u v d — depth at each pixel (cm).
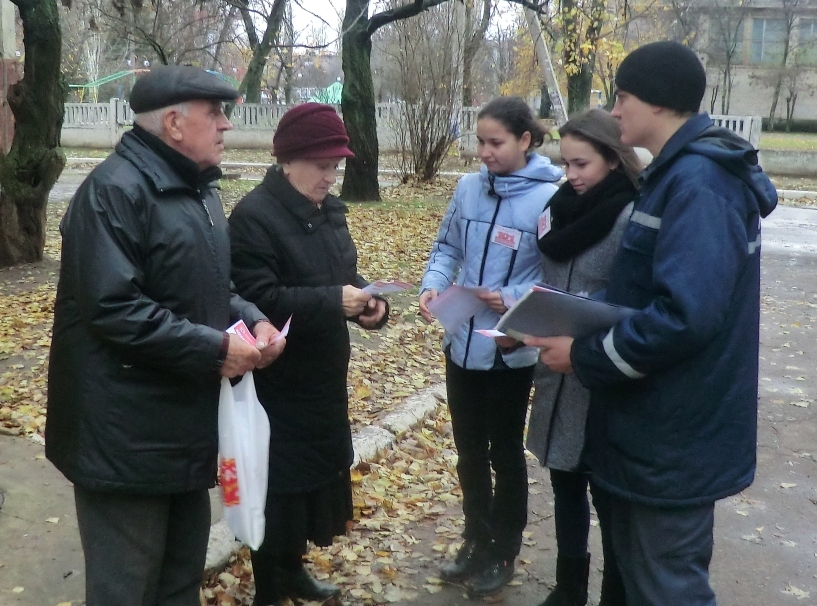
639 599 236
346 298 280
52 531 360
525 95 2956
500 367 321
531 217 318
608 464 236
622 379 222
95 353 226
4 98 934
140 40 1638
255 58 1619
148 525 241
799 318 842
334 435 300
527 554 382
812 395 612
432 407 557
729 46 4025
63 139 2875
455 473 470
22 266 888
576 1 1625
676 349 211
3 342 630
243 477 243
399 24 1753
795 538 401
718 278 208
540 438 298
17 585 320
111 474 228
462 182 344
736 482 225
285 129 283
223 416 244
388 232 1224
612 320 229
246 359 233
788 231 1427
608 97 2688
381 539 390
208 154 238
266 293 281
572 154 278
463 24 1772
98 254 217
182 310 235
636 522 233
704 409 221
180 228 231
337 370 298
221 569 352
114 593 238
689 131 224
